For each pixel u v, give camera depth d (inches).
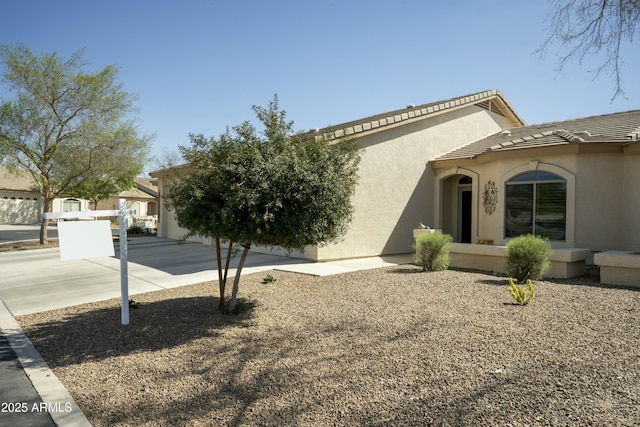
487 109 756.0
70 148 760.3
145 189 2121.1
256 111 258.5
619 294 303.1
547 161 478.6
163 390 166.4
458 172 604.4
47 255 638.5
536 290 323.9
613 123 530.6
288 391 161.3
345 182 265.9
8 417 149.6
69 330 248.2
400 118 577.6
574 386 154.3
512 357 184.4
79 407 154.6
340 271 433.1
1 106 716.7
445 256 435.5
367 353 196.5
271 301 307.0
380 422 136.6
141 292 356.8
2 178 1619.1
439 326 232.2
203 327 246.8
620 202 446.0
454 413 139.3
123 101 804.6
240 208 227.9
